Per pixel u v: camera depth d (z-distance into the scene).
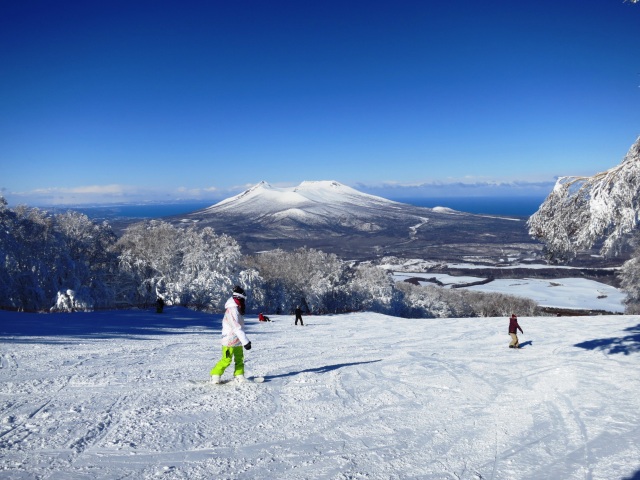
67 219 45.50
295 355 13.47
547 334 19.98
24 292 37.88
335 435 5.73
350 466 4.77
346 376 9.47
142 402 6.89
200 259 46.59
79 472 4.34
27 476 4.20
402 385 8.74
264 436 5.59
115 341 15.80
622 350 13.43
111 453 4.87
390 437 5.74
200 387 7.94
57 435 5.33
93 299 40.16
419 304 75.94
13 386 7.84
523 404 7.47
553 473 4.75
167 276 46.62
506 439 5.78
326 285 59.56
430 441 5.64
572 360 11.87
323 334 22.00
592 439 5.78
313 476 4.48
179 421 6.02
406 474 4.65
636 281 41.06
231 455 4.95
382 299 62.75
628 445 5.55
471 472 4.75
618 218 9.37
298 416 6.45
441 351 14.67
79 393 7.44
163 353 13.17
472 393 8.23
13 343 13.41
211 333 20.89
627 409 7.07
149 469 4.48
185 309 33.81
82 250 45.44
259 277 52.81
